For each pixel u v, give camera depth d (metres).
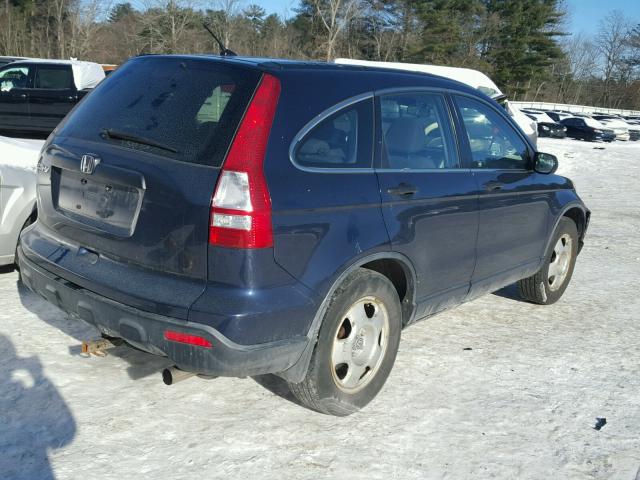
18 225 5.05
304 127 3.20
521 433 3.56
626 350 4.82
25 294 5.12
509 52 63.94
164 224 3.04
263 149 3.01
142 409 3.57
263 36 51.56
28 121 12.82
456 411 3.75
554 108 59.03
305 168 3.17
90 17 48.94
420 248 3.81
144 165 3.13
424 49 54.06
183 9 43.91
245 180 2.93
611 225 10.25
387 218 3.55
